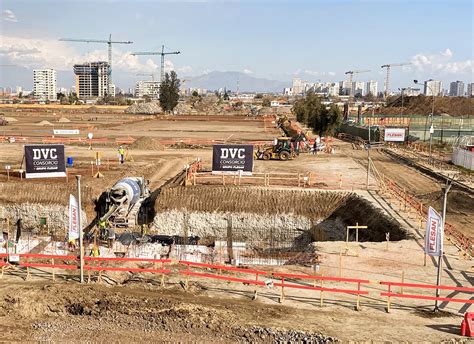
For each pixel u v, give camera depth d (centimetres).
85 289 1786
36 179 3619
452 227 2623
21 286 1834
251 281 1777
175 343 1472
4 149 5303
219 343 1467
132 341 1484
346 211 3119
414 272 2005
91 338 1505
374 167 4475
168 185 3506
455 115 11612
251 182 3647
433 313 1636
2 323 1602
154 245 2720
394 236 2578
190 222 3173
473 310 1666
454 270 2031
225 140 6544
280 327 1519
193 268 2172
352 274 1984
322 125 7100
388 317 1603
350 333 1485
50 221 3228
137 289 1833
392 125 8425
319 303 1712
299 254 2345
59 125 8862
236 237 3144
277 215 3172
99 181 3556
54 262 2222
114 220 3005
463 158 4634
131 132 7831
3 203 3266
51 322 1605
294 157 4984
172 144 5938
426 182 3891
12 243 2627
